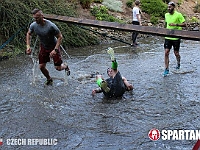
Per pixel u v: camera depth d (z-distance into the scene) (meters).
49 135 5.11
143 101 6.45
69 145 4.78
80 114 5.87
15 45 11.25
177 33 4.48
